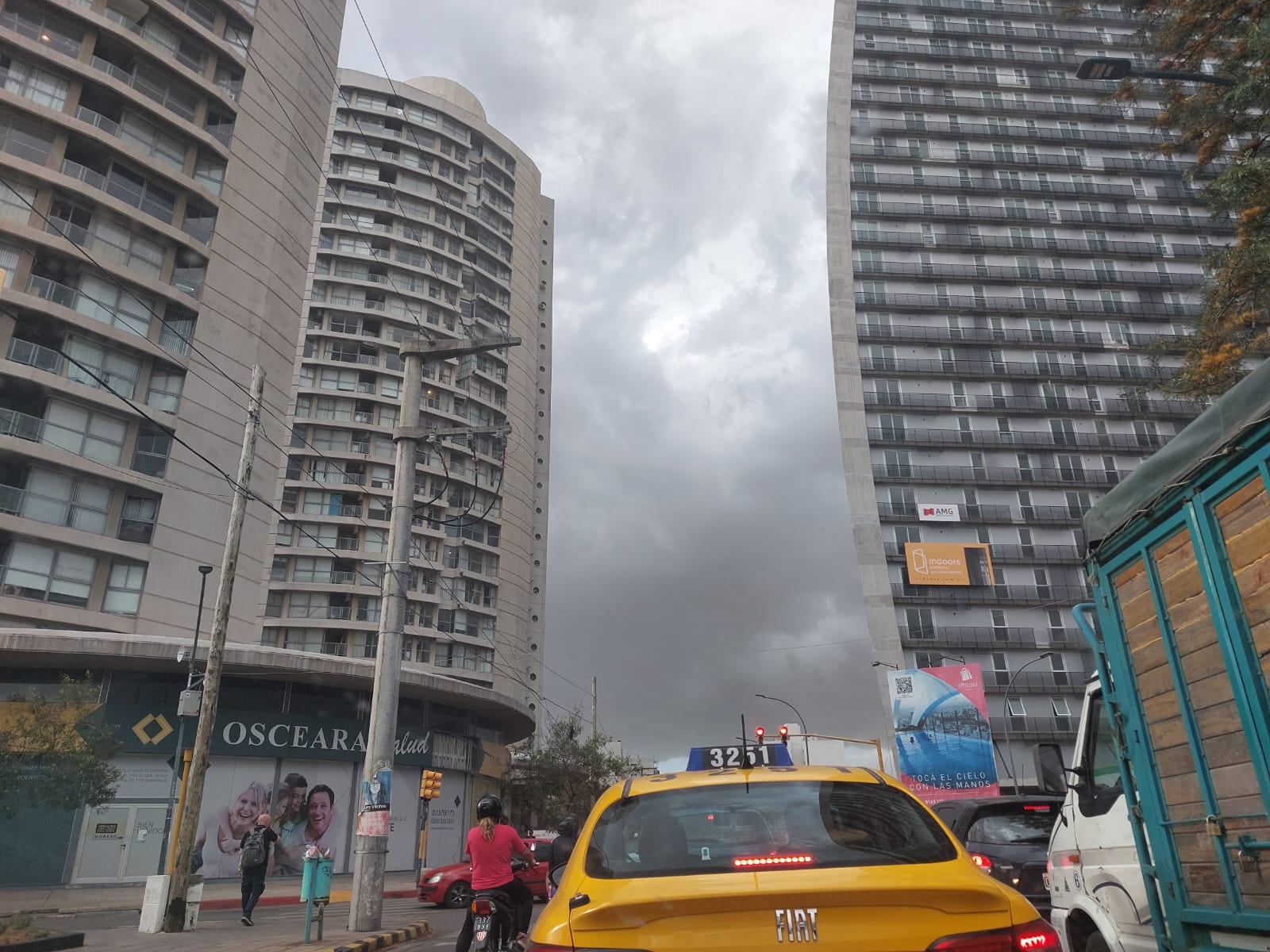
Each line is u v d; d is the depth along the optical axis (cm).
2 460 3109
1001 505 6431
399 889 3091
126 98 3544
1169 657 391
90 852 2869
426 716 4019
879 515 6344
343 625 6206
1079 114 7550
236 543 1669
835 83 7475
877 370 6688
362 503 6531
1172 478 384
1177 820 391
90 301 3344
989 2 7850
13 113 3312
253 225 3928
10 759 2255
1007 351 6825
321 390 6631
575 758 5703
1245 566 338
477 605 6819
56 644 2853
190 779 1527
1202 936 380
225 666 3180
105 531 3281
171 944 1223
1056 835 613
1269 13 1358
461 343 1728
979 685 4175
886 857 305
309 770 3406
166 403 3488
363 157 7306
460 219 7631
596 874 313
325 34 4553
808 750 3766
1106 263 7119
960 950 257
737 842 321
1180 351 1511
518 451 7494
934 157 7331
